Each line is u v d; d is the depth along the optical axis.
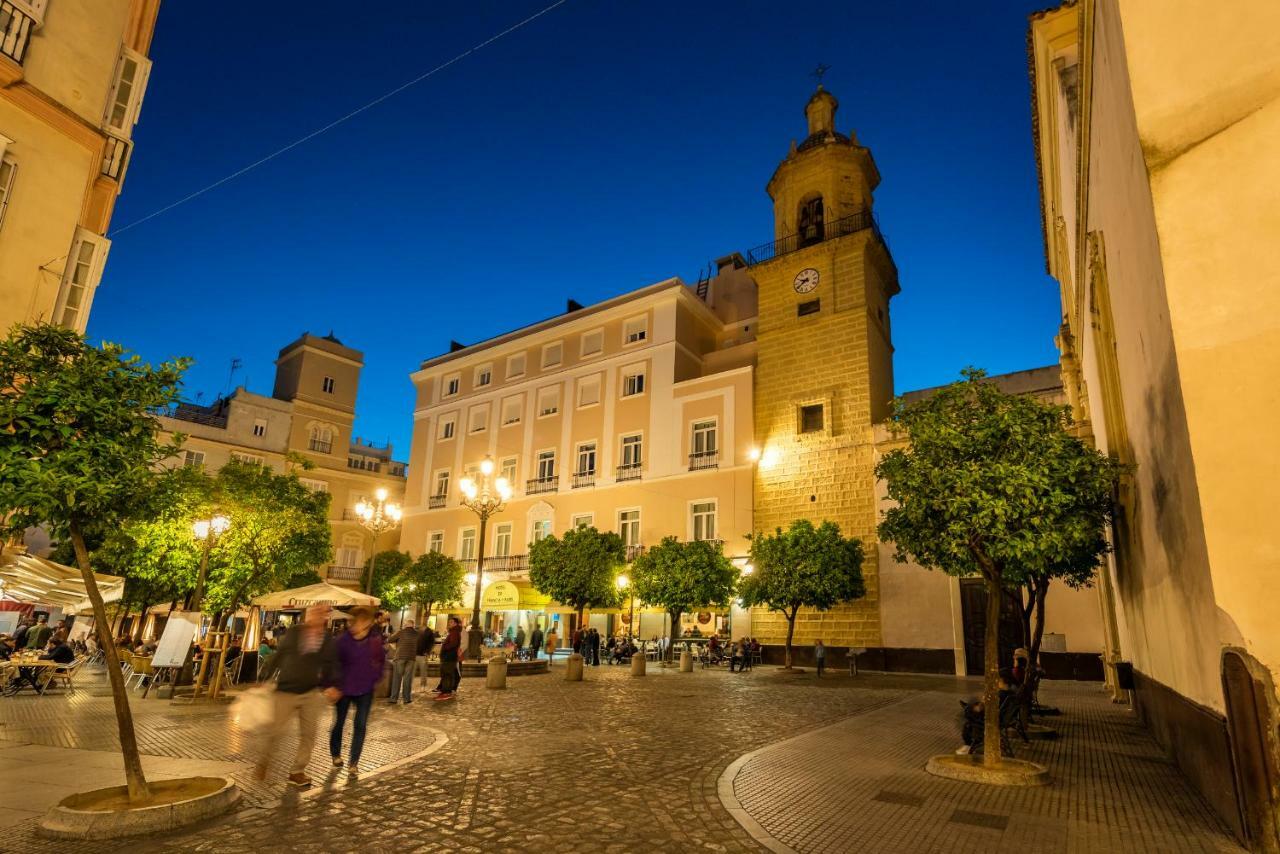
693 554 26.42
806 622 27.02
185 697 13.71
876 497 26.81
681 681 19.58
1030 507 7.71
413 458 44.00
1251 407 5.03
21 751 8.23
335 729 7.77
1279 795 4.57
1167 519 6.52
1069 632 21.83
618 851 5.11
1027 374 27.27
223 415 44.91
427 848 5.11
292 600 17.45
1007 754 8.48
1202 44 5.66
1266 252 5.20
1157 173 5.59
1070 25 10.79
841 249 30.33
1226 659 4.89
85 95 12.80
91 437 5.86
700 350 36.53
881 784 7.18
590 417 36.38
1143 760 8.24
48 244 11.98
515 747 9.10
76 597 15.23
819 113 34.81
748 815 6.02
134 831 5.26
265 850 5.00
